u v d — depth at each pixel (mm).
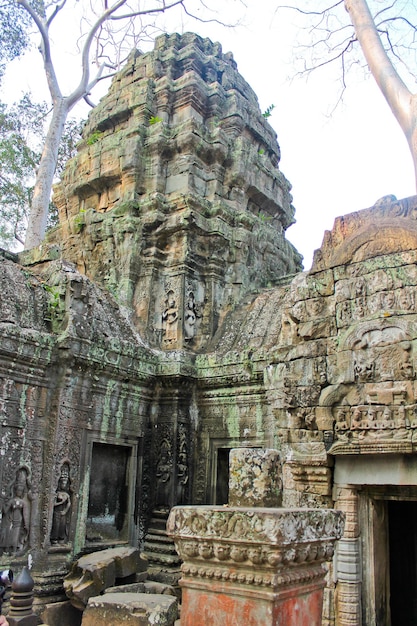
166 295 13328
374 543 8750
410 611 10492
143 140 14844
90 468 10562
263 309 13336
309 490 9148
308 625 4387
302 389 9391
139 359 11820
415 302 8602
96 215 14617
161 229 13594
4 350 9117
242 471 4934
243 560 4094
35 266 11961
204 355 12430
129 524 11344
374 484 8531
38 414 9758
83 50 19031
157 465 11844
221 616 4195
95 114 16531
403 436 8156
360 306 9133
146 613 7289
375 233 9344
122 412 11453
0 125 22609
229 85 16453
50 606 8969
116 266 13797
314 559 4426
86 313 10641
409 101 7508
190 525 4410
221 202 14242
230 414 11742
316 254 10078
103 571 9133
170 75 15695
